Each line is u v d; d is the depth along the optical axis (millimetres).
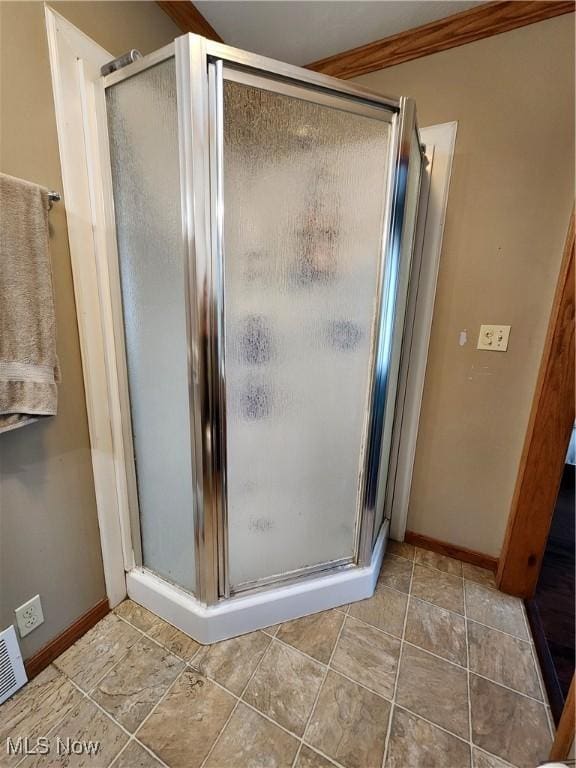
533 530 1398
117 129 1026
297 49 1486
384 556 1702
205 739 957
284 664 1164
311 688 1092
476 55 1302
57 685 1080
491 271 1417
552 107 1236
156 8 1242
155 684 1092
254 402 1139
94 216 1092
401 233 1137
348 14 1298
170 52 861
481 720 1020
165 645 1218
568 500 2355
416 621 1345
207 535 1147
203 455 1079
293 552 1342
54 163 979
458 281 1477
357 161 1046
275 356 1125
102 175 1071
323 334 1157
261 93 920
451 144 1385
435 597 1463
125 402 1237
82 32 996
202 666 1148
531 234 1336
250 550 1271
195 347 1000
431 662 1187
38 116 925
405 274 1344
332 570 1392
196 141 872
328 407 1232
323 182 1033
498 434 1520
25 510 1026
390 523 1823
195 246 930
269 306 1078
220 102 878
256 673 1132
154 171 985
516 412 1471
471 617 1369
